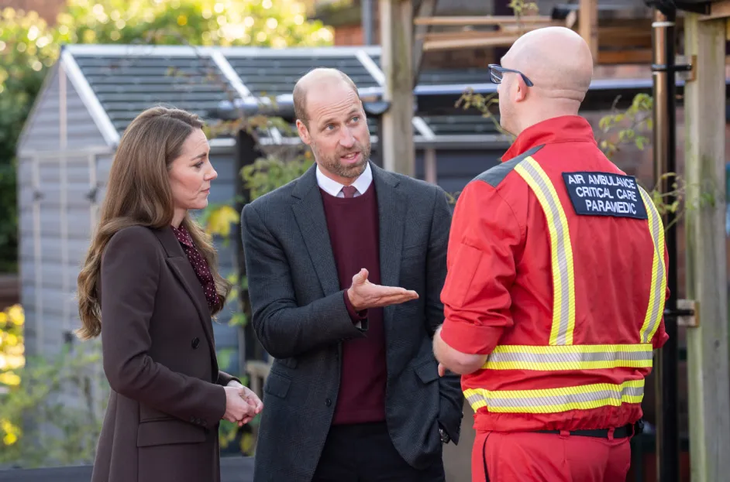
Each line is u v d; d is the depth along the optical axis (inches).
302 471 125.9
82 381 339.9
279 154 265.4
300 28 647.1
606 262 103.7
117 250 111.8
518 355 103.0
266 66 383.6
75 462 301.4
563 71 106.0
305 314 122.0
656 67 165.0
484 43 225.0
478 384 106.3
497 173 103.7
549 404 102.3
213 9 616.1
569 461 102.7
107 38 588.1
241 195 289.9
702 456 167.8
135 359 108.8
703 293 166.9
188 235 123.4
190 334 116.1
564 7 215.6
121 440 113.3
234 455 295.4
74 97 364.2
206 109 339.6
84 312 119.0
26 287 424.5
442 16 390.3
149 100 347.6
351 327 119.3
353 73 382.9
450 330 102.3
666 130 165.9
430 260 131.3
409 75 215.0
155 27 590.9
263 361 303.3
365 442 127.4
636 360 108.0
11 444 315.9
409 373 128.1
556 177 103.3
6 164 572.1
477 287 100.5
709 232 166.6
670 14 163.3
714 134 165.8
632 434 109.6
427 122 371.2
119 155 116.5
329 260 127.7
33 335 417.7
